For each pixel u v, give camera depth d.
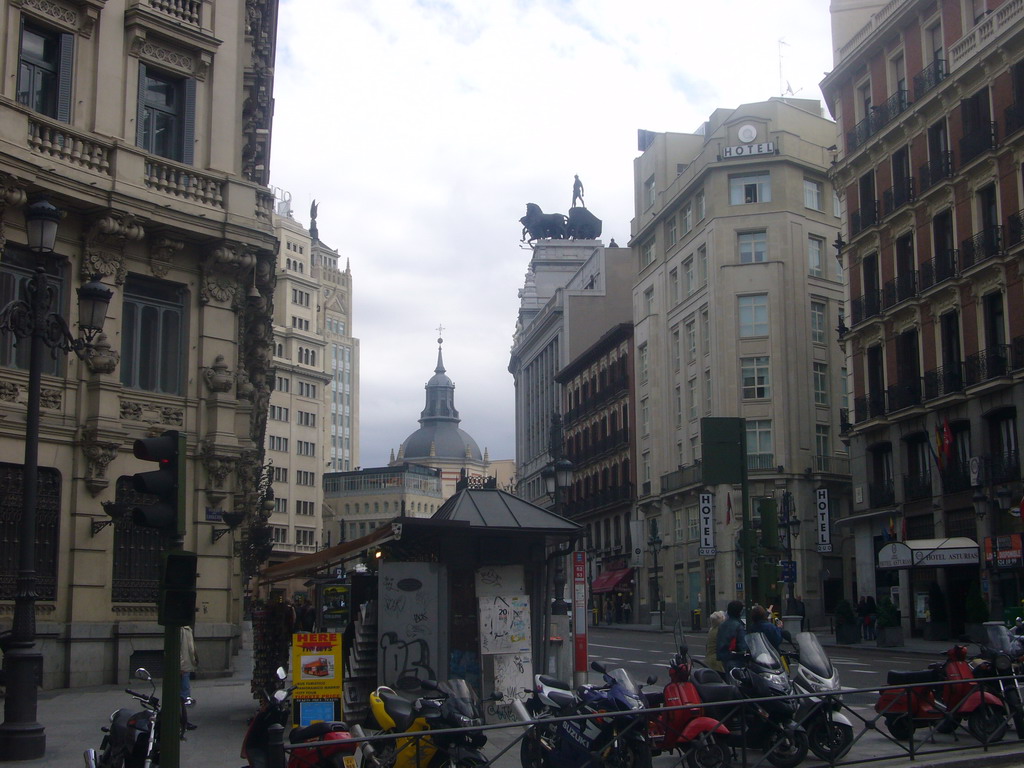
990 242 36.31
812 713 11.59
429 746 9.82
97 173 23.00
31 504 13.32
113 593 22.89
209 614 24.48
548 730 11.08
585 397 84.25
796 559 55.50
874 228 43.19
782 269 58.50
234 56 26.27
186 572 9.09
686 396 64.31
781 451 56.78
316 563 15.73
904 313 41.34
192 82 25.41
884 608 34.66
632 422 72.94
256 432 37.03
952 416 38.19
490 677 15.30
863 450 43.94
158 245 24.14
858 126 44.72
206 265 25.16
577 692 11.34
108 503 22.23
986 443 36.53
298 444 124.56
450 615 15.50
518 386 113.62
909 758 11.93
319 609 28.33
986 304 36.78
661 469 67.38
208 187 25.12
